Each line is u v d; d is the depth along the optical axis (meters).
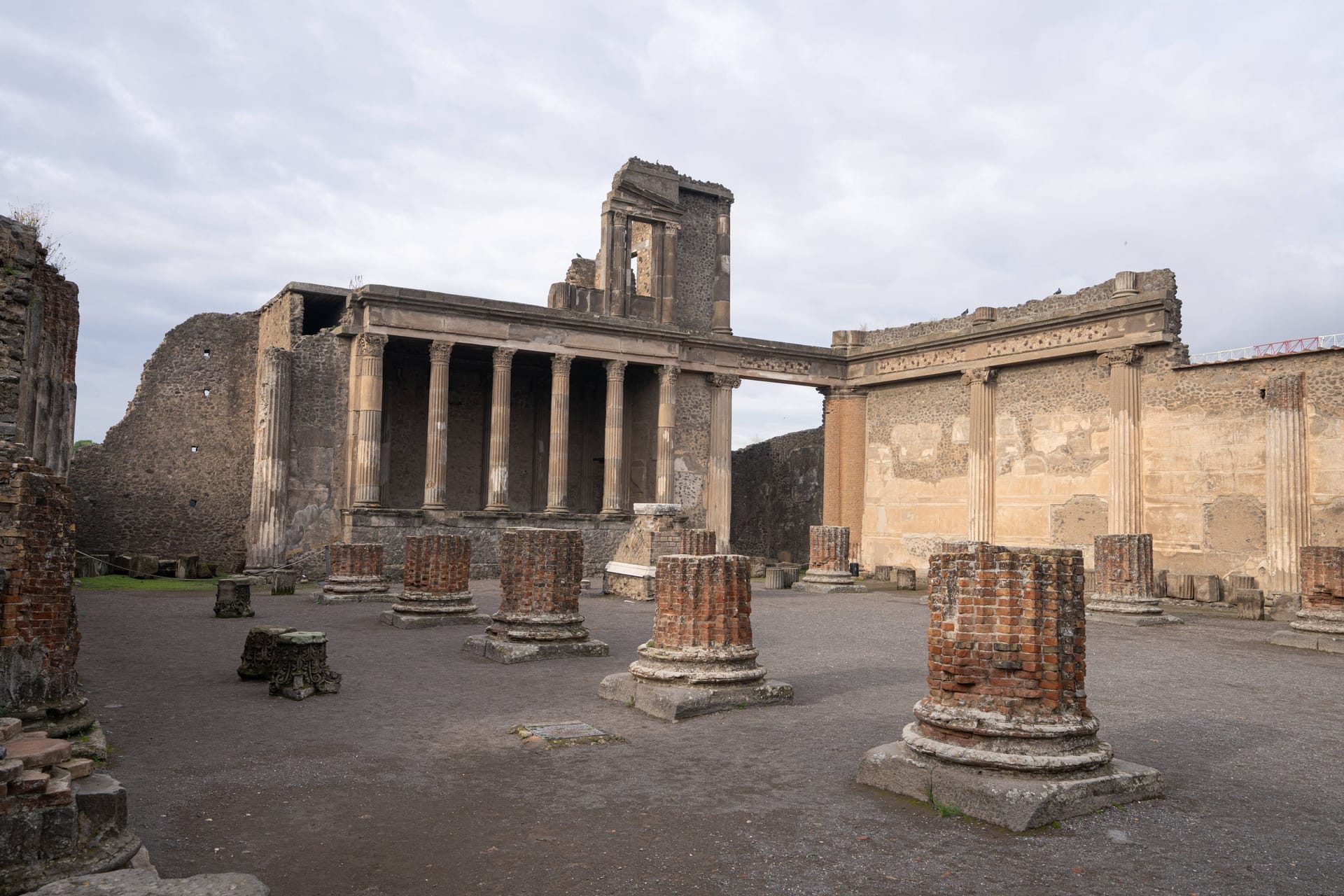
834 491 37.62
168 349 33.66
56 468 15.83
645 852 5.70
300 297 30.86
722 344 35.97
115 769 7.37
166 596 22.22
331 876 5.27
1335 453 23.11
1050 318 29.73
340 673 11.92
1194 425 26.27
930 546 34.09
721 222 38.88
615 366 33.97
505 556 14.05
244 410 34.22
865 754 7.66
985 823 6.27
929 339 34.00
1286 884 5.29
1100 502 28.52
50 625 7.51
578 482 38.94
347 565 21.42
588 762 7.78
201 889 4.03
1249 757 8.14
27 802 4.55
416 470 35.50
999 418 31.94
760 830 6.11
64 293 16.25
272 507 28.80
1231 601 24.44
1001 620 6.89
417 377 35.84
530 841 5.89
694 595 10.23
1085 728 6.82
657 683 9.99
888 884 5.23
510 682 11.52
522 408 38.19
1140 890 5.19
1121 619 19.20
